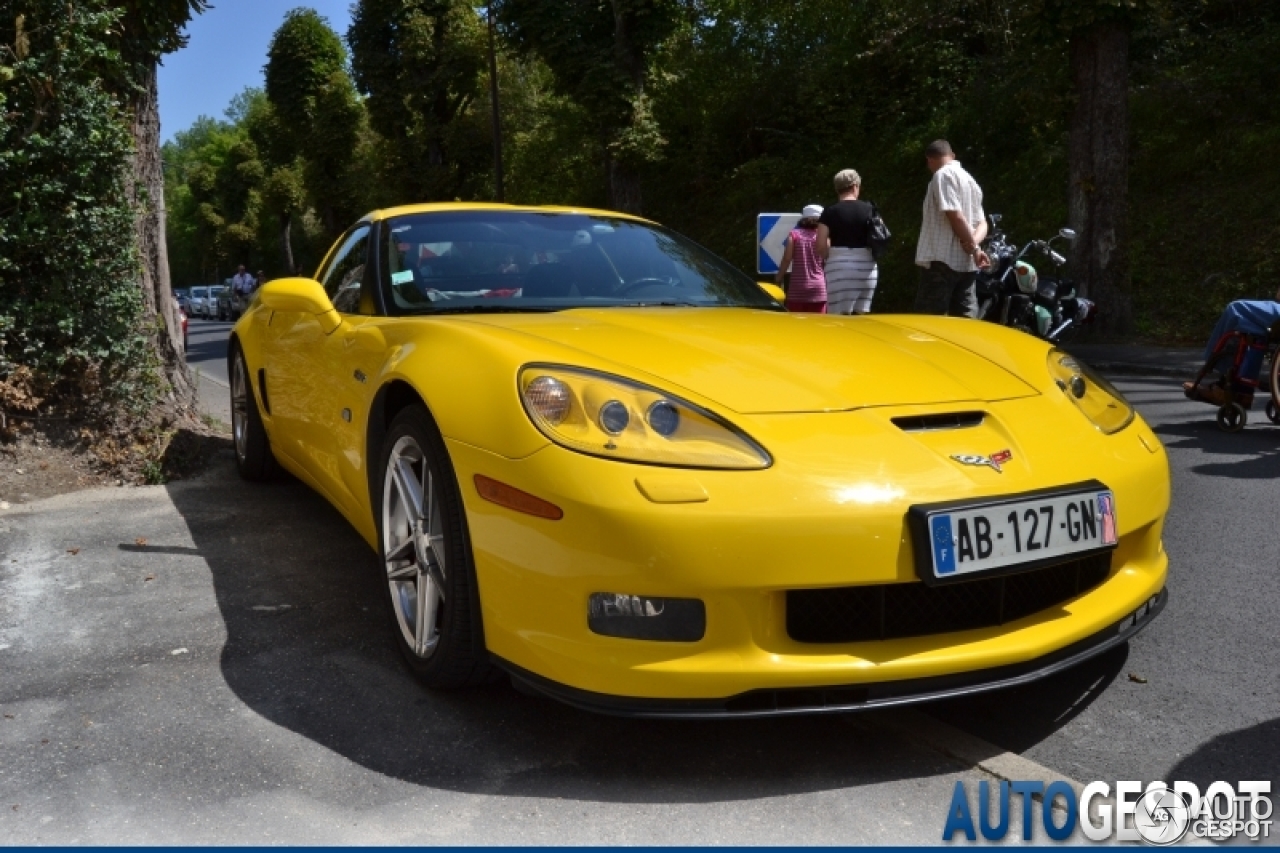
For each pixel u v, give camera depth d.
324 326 3.34
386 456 2.68
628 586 2.00
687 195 25.53
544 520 2.07
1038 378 2.59
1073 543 2.20
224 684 2.57
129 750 2.22
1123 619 2.35
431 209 3.70
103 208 4.89
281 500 4.41
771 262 8.71
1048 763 2.20
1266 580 3.30
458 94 34.53
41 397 4.75
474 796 2.04
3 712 2.42
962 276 6.92
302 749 2.23
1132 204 13.58
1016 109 16.89
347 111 42.88
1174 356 9.62
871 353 2.61
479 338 2.48
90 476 4.70
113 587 3.31
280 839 1.88
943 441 2.23
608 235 3.68
